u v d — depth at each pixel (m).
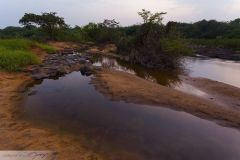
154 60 27.92
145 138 9.01
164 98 13.27
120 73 19.44
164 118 10.86
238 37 75.56
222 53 53.25
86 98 12.86
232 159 8.12
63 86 14.98
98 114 10.88
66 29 55.25
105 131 9.34
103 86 14.80
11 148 7.59
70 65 20.94
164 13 30.77
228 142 9.21
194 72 26.94
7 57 18.23
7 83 14.61
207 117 11.37
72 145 8.12
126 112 11.24
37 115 10.48
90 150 7.94
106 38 58.16
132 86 15.09
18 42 25.97
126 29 68.12
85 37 61.16
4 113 10.38
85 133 9.09
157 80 20.77
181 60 30.67
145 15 30.38
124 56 34.00
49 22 49.41
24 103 11.74
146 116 10.94
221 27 90.75
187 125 10.35
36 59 20.58
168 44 27.28
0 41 25.44
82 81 16.28
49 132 8.95
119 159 7.60
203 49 59.69
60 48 37.44
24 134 8.62
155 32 30.22
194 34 94.62
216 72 28.06
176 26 30.73
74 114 10.78
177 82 20.27
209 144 8.95
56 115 10.59
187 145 8.74
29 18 49.50
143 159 7.72
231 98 16.16
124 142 8.63
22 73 17.03
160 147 8.47
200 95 16.41
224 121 11.11
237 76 26.05
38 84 15.20
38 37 47.34
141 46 30.97
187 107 12.30
